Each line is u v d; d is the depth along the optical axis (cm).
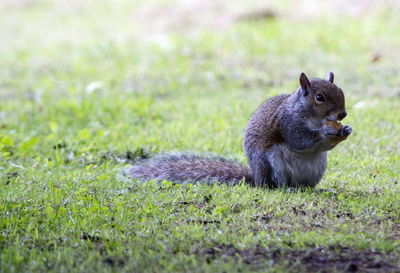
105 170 1074
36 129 1483
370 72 1981
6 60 2473
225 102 1711
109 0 3444
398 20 2589
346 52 2244
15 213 800
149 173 1021
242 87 1923
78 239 698
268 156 948
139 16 3091
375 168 1056
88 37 2816
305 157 945
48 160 1187
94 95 1833
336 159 1121
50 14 3322
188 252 664
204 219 784
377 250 664
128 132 1412
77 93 1945
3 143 1270
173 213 812
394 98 1678
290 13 2792
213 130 1380
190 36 2634
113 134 1373
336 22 2605
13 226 752
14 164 1130
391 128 1346
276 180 951
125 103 1712
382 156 1151
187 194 895
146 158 1187
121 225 755
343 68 2053
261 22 2709
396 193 890
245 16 2773
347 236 693
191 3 3094
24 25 3153
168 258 638
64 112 1661
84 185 955
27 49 2666
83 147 1255
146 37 2709
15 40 2862
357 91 1769
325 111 885
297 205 841
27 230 723
